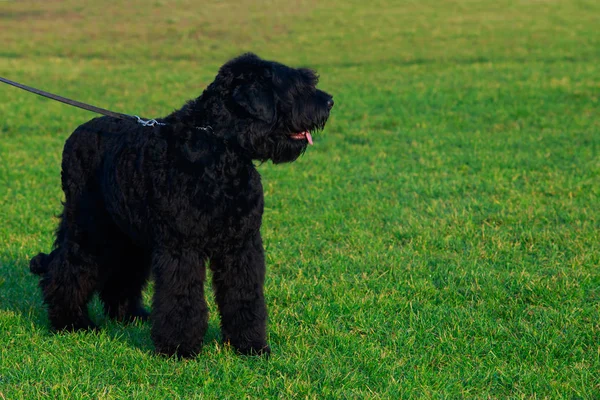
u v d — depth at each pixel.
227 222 5.73
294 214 10.91
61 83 25.77
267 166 14.41
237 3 46.19
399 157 15.18
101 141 6.41
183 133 5.78
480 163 14.09
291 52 33.66
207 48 35.06
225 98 5.77
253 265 6.05
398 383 5.58
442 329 6.71
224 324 6.23
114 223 6.47
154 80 26.89
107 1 46.44
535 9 42.44
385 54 32.41
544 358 6.09
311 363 6.00
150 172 5.80
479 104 20.88
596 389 5.55
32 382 5.66
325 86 25.28
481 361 6.05
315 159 15.09
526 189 12.05
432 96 22.39
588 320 6.88
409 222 10.20
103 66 30.27
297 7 45.00
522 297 7.52
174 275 5.84
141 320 7.27
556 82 23.55
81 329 6.81
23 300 7.66
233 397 5.43
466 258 8.81
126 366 5.95
